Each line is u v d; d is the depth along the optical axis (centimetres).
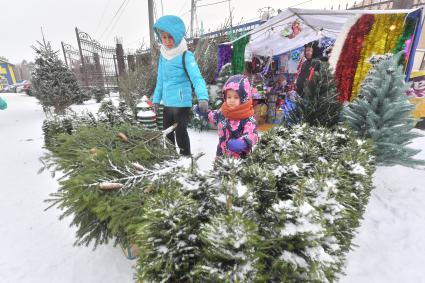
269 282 94
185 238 96
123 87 810
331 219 111
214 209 108
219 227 85
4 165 415
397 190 295
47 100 775
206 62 708
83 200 153
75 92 829
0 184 344
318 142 204
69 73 827
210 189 118
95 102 1268
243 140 216
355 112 315
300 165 150
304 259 91
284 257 91
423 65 645
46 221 255
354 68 417
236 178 125
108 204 145
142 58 1001
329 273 104
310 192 118
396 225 237
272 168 147
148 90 772
